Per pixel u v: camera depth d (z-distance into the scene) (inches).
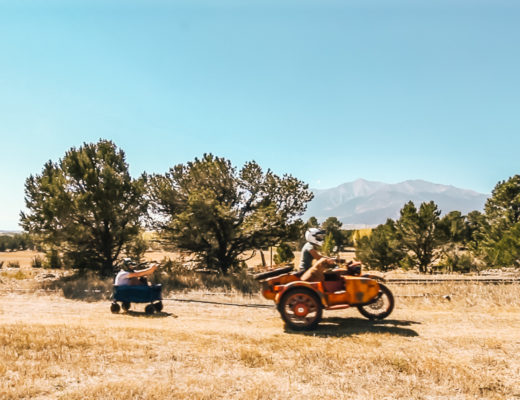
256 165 806.5
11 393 166.1
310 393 186.5
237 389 188.9
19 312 413.4
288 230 780.6
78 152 767.1
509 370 220.1
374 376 209.8
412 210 1131.3
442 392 192.7
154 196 800.3
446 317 356.2
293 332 306.5
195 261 822.5
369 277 344.8
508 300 427.8
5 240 2792.8
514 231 1039.0
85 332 273.7
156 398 170.6
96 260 757.9
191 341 264.7
